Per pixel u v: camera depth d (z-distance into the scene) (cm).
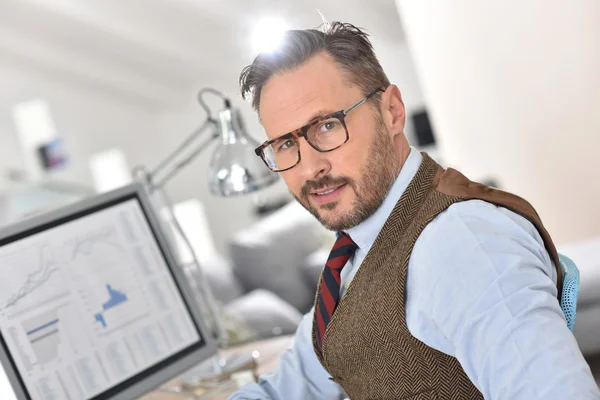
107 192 168
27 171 657
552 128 348
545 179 366
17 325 147
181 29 666
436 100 436
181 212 490
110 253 164
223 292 419
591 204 341
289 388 142
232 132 196
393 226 111
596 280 257
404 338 106
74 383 150
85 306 157
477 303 92
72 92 750
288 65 112
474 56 383
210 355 171
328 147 111
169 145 805
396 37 731
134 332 162
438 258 99
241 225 807
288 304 446
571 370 82
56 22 649
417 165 116
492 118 389
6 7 623
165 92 772
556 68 333
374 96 113
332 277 122
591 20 305
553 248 107
